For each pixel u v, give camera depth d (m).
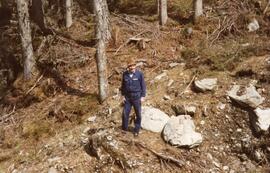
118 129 10.44
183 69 12.38
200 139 9.89
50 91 13.33
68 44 15.18
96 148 9.83
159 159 9.48
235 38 13.62
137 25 15.50
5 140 11.91
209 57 12.26
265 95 10.60
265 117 10.02
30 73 14.13
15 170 10.48
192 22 14.98
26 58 14.05
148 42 14.28
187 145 9.76
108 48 14.43
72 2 17.67
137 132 10.06
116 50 14.19
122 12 17.30
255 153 9.57
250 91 10.60
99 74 11.72
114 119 10.95
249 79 11.16
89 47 14.88
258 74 11.17
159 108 10.99
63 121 11.77
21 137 11.81
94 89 12.70
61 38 15.52
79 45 15.05
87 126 11.12
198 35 14.15
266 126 9.88
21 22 13.84
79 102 12.17
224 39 13.68
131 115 10.81
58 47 14.92
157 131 10.34
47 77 13.91
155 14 16.62
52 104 12.70
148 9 17.05
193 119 10.54
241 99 10.45
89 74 13.51
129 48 14.26
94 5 11.37
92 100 12.06
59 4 18.14
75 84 13.24
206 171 9.30
